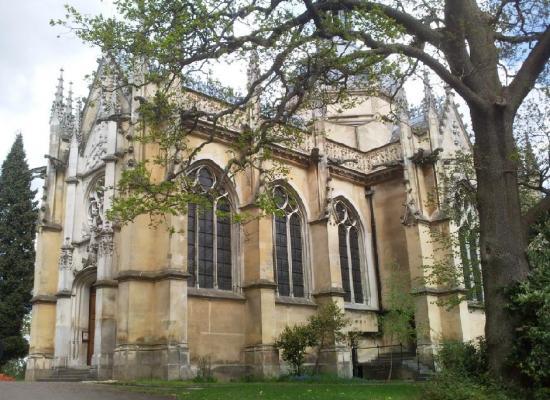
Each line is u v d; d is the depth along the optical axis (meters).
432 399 15.38
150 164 26.84
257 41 19.23
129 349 24.58
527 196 24.67
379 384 22.53
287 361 30.00
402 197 38.22
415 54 18.39
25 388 18.11
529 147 21.30
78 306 31.08
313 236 35.09
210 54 19.09
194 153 20.47
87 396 15.98
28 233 47.44
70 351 30.36
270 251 30.55
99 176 32.44
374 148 41.50
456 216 31.00
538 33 20.09
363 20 17.89
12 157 49.53
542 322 14.77
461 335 32.72
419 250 34.38
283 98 20.25
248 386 20.44
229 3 18.61
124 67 28.81
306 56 19.81
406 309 33.06
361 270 38.41
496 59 18.70
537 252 17.41
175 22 18.09
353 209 38.88
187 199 18.14
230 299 29.34
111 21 18.36
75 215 32.84
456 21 19.05
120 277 25.55
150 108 21.00
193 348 27.19
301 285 34.38
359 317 36.44
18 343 43.31
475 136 18.11
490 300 16.47
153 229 26.55
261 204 19.14
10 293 45.41
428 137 37.28
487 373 15.77
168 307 25.00
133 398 15.73
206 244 29.78
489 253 16.78
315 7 19.19
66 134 36.09
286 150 34.41
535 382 14.83
